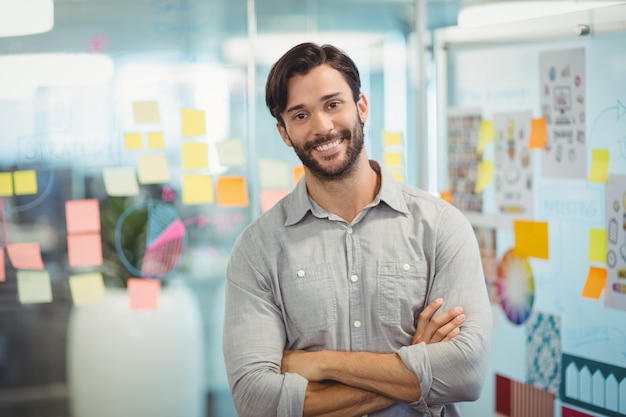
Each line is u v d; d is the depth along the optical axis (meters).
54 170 2.81
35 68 2.78
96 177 2.84
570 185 2.41
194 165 2.91
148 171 2.87
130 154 2.86
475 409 2.82
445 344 1.54
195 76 2.90
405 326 1.60
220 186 2.93
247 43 2.94
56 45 2.79
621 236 2.24
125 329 2.87
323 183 1.60
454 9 2.91
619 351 2.26
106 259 2.86
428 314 1.58
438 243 1.61
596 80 2.31
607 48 2.27
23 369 2.83
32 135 2.79
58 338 2.84
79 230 2.83
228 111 2.94
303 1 2.97
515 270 2.64
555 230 2.48
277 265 1.65
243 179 2.95
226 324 1.66
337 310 1.61
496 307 2.73
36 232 2.81
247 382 1.58
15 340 2.82
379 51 3.04
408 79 3.05
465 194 2.86
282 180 2.98
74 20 2.80
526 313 2.60
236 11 2.92
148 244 2.88
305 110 1.56
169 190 2.89
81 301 2.84
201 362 2.96
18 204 2.79
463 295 1.59
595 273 2.33
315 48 1.57
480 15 2.77
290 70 1.56
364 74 3.03
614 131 2.25
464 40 2.83
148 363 2.88
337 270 1.62
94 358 2.86
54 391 2.85
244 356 1.60
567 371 2.45
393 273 1.60
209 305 2.96
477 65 2.78
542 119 2.51
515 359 2.66
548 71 2.48
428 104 3.01
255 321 1.63
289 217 1.66
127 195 2.86
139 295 2.88
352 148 1.57
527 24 2.55
